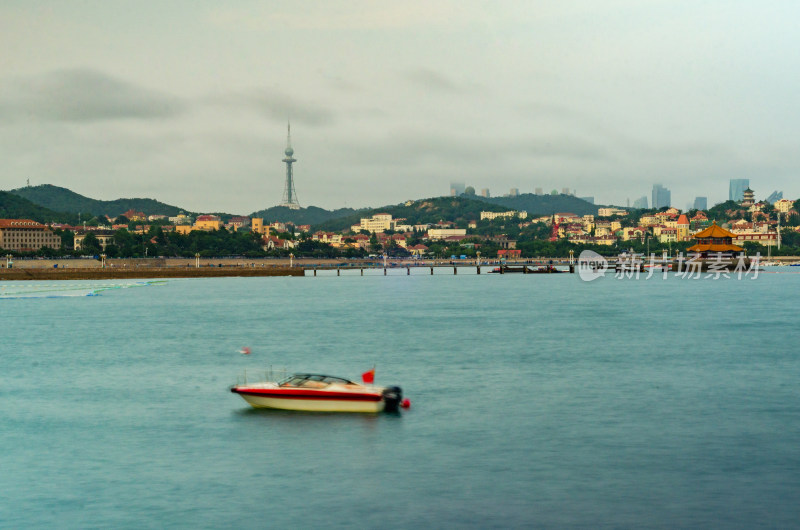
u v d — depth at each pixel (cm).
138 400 7425
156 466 5325
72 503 4684
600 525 4297
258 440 5894
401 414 6650
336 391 6681
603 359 9731
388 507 4553
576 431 6088
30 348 11381
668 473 5081
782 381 8150
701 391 7631
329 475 5088
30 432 6244
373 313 17550
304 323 15100
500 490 4800
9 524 4397
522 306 19475
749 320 15125
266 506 4591
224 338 12481
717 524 4300
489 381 8181
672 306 19188
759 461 5316
